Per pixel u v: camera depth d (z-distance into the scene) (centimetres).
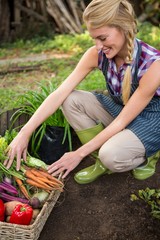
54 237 242
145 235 242
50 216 256
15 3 643
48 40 619
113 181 279
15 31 656
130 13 214
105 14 208
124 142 239
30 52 574
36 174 248
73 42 589
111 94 258
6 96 384
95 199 267
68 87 259
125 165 247
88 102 267
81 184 277
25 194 247
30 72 482
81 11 679
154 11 675
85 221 252
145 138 242
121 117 237
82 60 259
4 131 303
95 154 269
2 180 252
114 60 240
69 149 304
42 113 254
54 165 239
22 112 300
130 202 263
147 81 227
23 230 213
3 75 475
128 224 249
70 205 263
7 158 248
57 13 660
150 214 254
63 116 297
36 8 661
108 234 243
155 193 262
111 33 214
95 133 266
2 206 234
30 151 304
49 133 295
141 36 591
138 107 234
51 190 246
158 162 292
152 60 227
